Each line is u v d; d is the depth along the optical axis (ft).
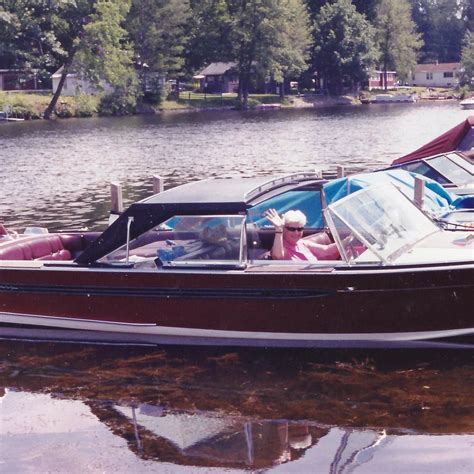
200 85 315.17
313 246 27.81
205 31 285.02
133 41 256.93
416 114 217.36
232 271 24.95
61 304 26.78
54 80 248.11
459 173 48.96
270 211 26.66
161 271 25.44
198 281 25.20
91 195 68.80
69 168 91.76
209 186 26.86
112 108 238.89
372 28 329.31
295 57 292.61
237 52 284.41
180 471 18.60
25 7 232.12
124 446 19.90
